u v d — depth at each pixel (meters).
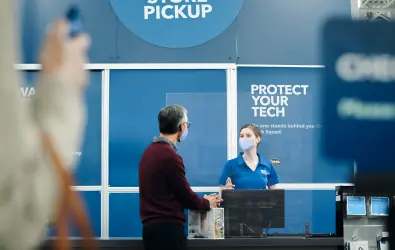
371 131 5.51
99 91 5.56
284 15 5.57
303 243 3.70
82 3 5.46
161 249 3.40
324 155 5.54
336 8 5.56
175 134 3.64
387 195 3.88
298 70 5.57
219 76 5.57
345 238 3.87
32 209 0.60
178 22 5.55
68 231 0.60
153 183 3.45
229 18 5.55
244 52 5.56
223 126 5.57
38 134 0.61
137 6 5.54
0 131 0.59
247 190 3.76
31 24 4.84
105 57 5.55
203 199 3.59
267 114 5.58
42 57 0.65
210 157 5.56
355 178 3.94
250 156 4.99
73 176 0.62
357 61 5.53
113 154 5.55
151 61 5.56
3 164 0.59
